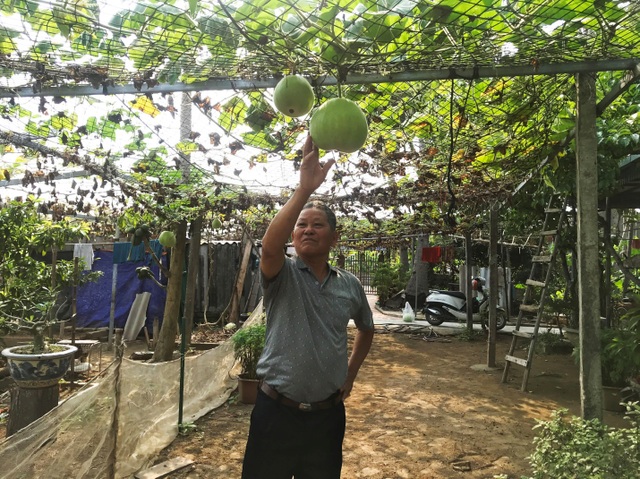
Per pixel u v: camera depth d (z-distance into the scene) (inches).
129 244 390.9
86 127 172.6
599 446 111.3
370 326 107.7
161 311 432.8
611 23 102.6
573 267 292.7
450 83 142.0
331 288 94.5
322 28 91.7
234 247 499.5
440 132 176.4
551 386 265.3
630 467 106.4
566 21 100.9
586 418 138.3
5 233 253.8
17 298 248.7
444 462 163.3
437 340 422.3
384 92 137.3
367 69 108.9
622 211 394.0
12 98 140.4
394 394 248.8
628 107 203.6
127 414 151.9
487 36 103.3
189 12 90.4
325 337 89.3
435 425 200.7
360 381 276.8
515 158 212.2
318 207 94.8
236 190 268.2
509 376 288.0
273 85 116.3
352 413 216.7
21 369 163.9
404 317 529.3
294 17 91.4
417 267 625.6
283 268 91.0
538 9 95.7
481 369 306.3
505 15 96.7
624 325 273.3
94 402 136.6
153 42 104.0
